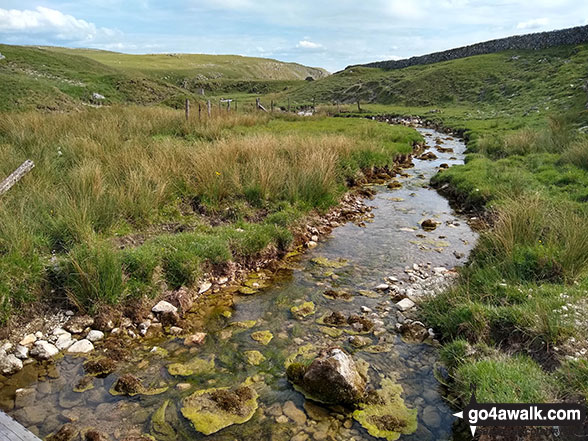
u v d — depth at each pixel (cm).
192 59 12656
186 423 407
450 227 1012
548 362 445
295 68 17350
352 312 625
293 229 912
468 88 4469
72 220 689
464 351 489
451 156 1941
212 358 511
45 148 1088
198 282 671
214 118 2145
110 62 8838
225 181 999
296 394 451
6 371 469
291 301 656
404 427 408
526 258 642
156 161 1019
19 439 345
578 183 1099
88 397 438
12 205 715
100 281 584
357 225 1027
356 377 454
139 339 548
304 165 1151
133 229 793
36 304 561
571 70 3556
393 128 2564
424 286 702
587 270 595
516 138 1731
